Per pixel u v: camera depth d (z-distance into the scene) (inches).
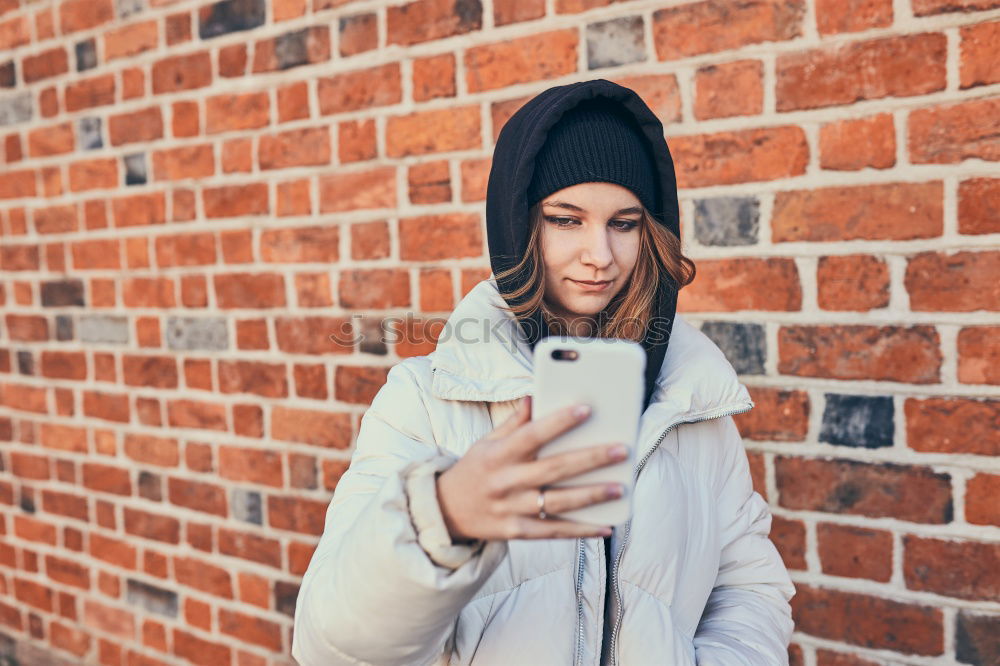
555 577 28.7
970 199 40.7
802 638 47.4
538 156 31.3
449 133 54.3
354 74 57.6
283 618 65.3
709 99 46.4
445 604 20.2
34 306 78.1
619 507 20.0
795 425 46.3
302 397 62.7
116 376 73.2
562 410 18.3
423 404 30.6
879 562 44.8
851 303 44.1
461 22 53.1
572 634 28.1
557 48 50.2
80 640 79.0
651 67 47.7
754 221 46.1
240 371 65.6
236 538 67.3
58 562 79.9
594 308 32.4
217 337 66.5
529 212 32.4
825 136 43.8
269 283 63.3
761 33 44.6
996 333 40.8
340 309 60.3
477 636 27.9
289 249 62.0
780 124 44.8
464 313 32.7
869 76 42.3
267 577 65.9
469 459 19.5
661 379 34.8
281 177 61.6
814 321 45.2
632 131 32.9
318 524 62.8
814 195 44.4
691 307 48.5
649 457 32.2
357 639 21.3
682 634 30.7
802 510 46.7
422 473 20.5
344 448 61.0
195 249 66.7
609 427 20.5
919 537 43.6
